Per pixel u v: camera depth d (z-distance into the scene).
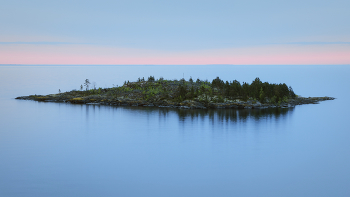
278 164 96.69
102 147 116.69
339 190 77.31
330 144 122.19
